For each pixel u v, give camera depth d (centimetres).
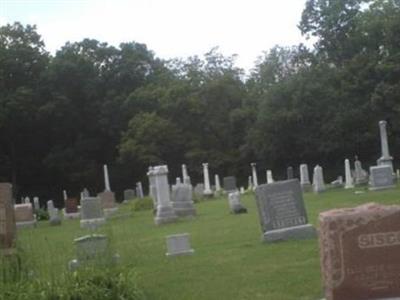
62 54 7619
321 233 793
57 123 7412
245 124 6988
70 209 4353
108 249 1078
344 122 6156
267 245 1530
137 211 3619
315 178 3647
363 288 766
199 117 7025
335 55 6850
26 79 7656
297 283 1064
